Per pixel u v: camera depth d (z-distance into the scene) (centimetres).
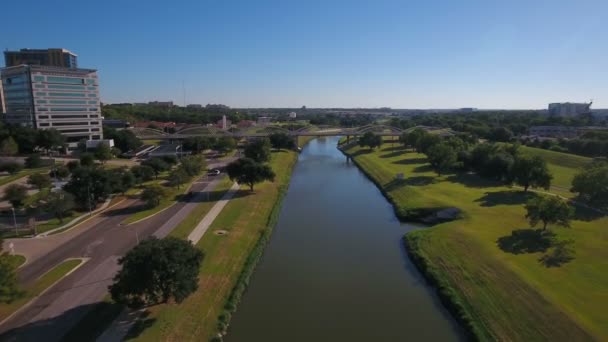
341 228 7181
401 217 7675
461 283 4653
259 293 4653
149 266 3566
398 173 11262
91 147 14588
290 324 3984
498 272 4719
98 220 6794
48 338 3438
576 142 13812
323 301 4478
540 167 8331
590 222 6419
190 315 3872
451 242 5819
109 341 3400
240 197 8550
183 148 15550
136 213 7206
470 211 7319
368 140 17825
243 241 6012
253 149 12462
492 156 10225
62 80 16725
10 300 3691
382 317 4153
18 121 16700
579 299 4019
